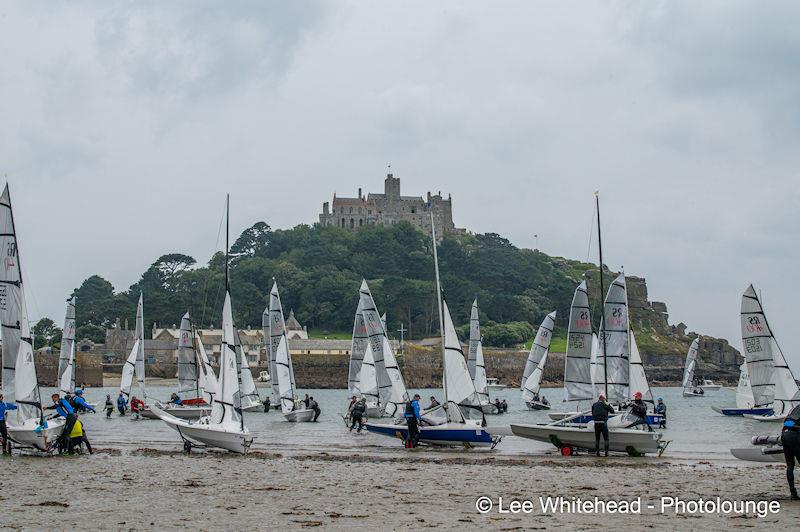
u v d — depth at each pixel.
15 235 39.50
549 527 21.58
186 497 26.34
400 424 46.62
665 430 63.22
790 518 22.22
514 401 131.00
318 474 32.41
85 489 27.98
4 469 33.28
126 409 81.62
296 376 177.62
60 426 40.09
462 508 24.45
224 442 40.09
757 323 63.47
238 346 87.06
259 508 24.33
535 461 37.41
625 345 57.88
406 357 178.88
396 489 28.34
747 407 84.44
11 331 39.16
